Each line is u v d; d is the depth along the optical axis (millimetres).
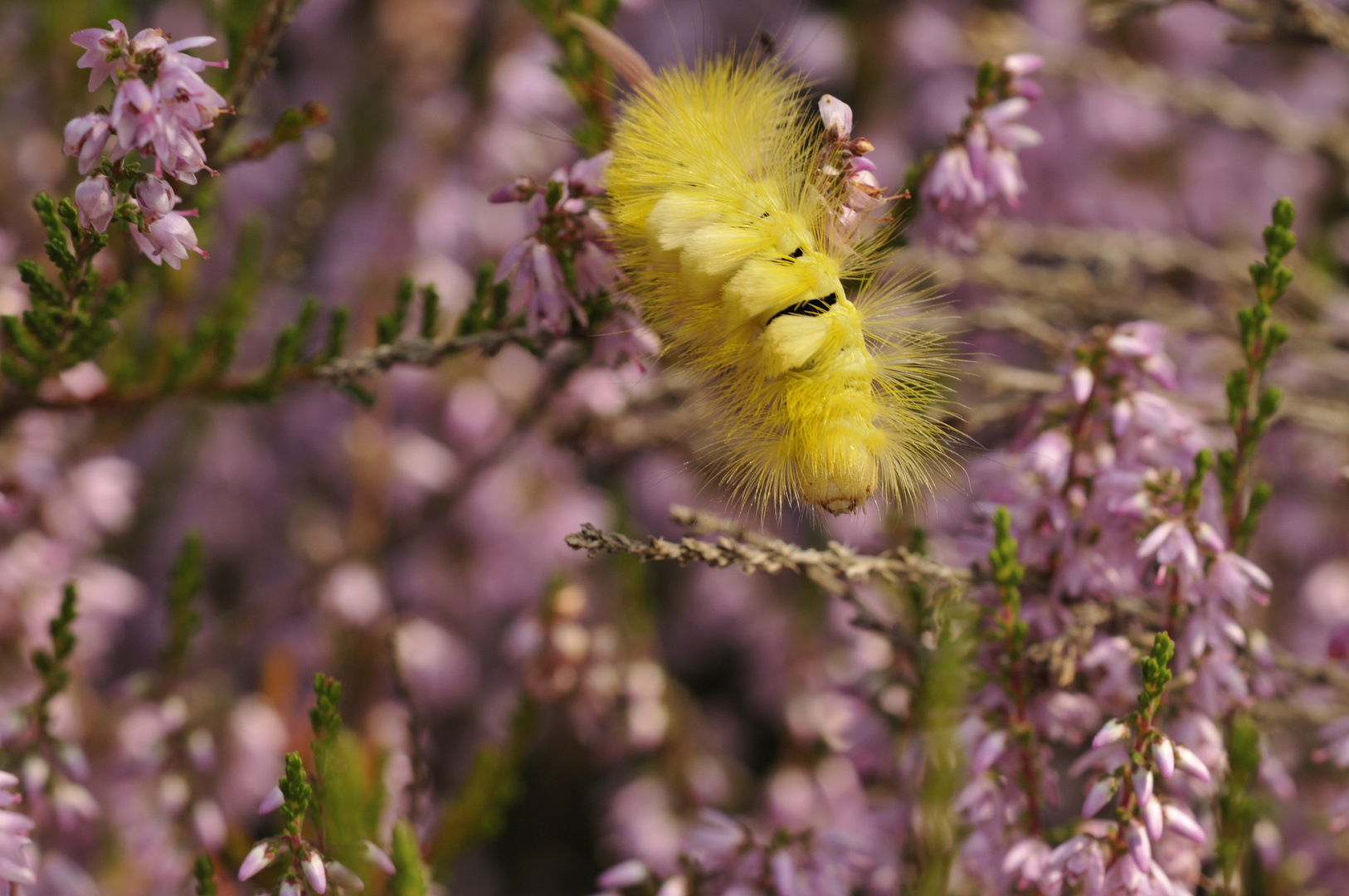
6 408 304
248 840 323
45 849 306
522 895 426
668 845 382
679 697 403
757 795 413
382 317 294
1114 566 284
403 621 416
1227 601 280
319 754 273
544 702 332
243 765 335
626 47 287
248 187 428
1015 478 287
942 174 291
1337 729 286
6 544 335
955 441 282
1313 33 308
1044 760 283
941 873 283
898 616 325
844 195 276
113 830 318
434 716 420
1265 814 301
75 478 342
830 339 269
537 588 428
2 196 358
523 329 292
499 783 307
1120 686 282
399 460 427
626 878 295
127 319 327
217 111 268
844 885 292
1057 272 374
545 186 280
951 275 333
